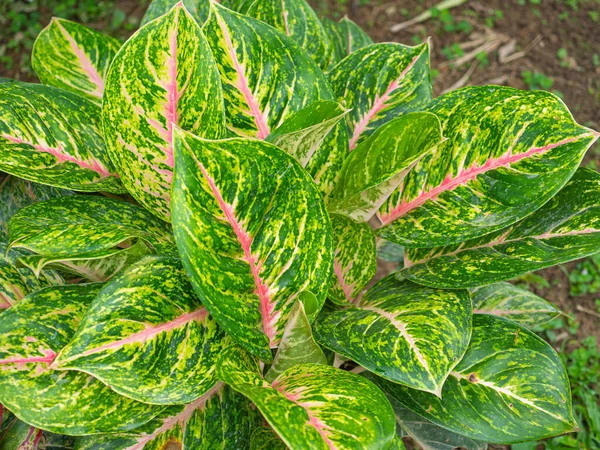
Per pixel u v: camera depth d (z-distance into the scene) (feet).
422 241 1.58
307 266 1.36
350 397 1.22
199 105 1.43
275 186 1.27
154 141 1.46
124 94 1.41
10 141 1.53
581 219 1.52
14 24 3.65
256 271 1.33
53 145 1.59
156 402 1.24
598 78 3.76
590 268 3.19
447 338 1.42
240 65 1.60
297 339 1.33
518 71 3.76
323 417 1.16
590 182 1.56
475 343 1.62
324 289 1.38
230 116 1.63
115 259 1.52
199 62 1.41
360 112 1.85
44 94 1.66
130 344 1.25
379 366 1.38
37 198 1.80
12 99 1.57
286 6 1.93
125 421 1.33
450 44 3.87
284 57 1.63
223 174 1.20
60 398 1.31
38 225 1.43
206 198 1.20
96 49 2.02
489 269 1.54
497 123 1.56
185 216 1.16
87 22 3.70
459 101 1.65
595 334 3.05
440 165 1.63
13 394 1.29
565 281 3.21
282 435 1.04
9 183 1.80
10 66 3.54
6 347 1.33
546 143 1.49
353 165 1.59
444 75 3.75
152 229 1.56
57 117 1.63
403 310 1.53
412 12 3.95
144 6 3.80
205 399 1.56
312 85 1.66
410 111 1.84
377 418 1.17
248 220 1.27
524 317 2.01
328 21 2.37
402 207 1.67
